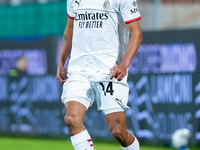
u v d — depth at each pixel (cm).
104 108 1408
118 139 1434
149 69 2566
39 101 2931
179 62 2486
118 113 1402
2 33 3250
